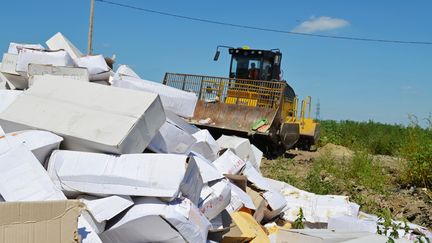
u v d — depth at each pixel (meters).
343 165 12.46
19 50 6.63
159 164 4.02
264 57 15.68
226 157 6.11
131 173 3.99
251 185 6.27
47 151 4.18
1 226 2.82
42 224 2.95
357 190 9.52
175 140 4.98
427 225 7.56
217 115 13.53
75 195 4.05
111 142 4.17
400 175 11.38
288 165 12.54
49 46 7.92
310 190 9.31
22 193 3.56
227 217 4.98
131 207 3.95
